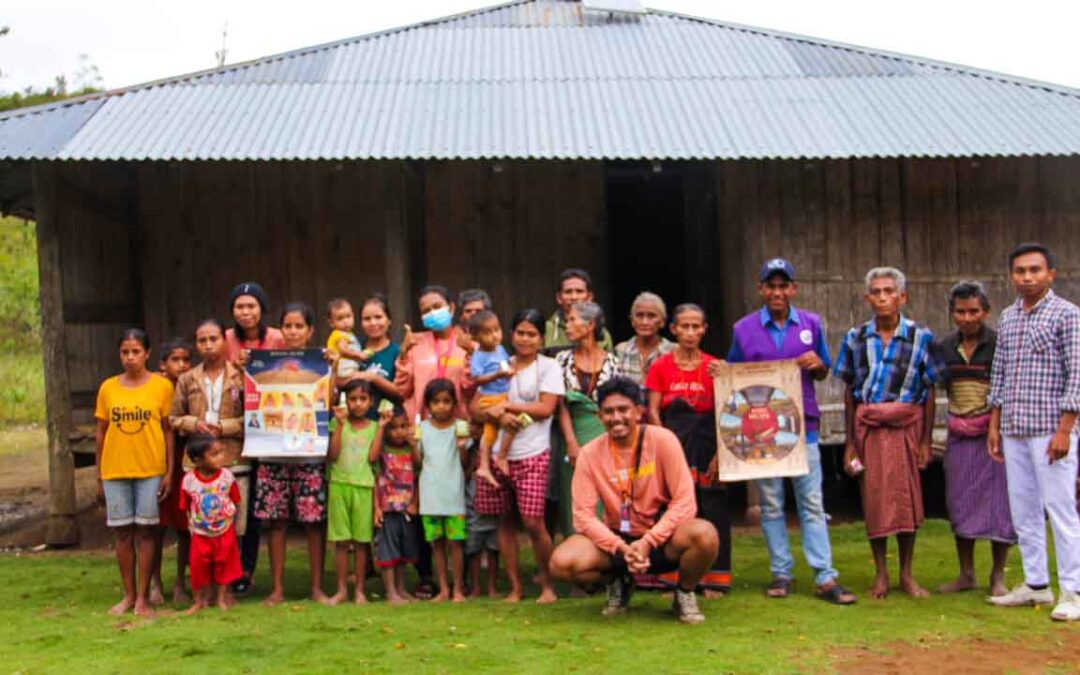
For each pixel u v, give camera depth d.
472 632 5.13
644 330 6.04
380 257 9.59
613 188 13.91
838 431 8.62
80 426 8.45
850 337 5.99
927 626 5.16
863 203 8.70
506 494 5.86
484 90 9.13
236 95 8.95
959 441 5.93
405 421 5.97
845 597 5.68
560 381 5.80
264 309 6.27
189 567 6.40
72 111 8.53
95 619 5.68
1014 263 5.55
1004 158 8.81
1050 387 5.41
